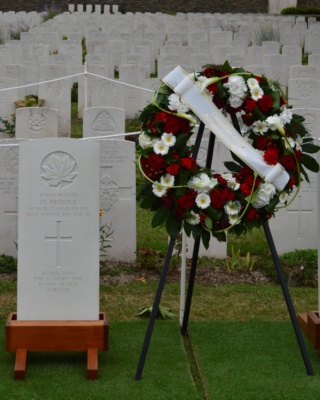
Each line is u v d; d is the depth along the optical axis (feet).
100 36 87.45
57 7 139.03
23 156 23.03
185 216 22.47
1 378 22.38
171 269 32.30
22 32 94.73
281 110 23.29
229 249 35.63
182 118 22.74
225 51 78.43
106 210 33.68
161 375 22.65
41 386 21.85
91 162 23.11
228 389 21.79
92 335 22.80
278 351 24.50
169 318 27.43
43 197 23.06
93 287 23.25
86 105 54.85
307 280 31.27
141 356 22.45
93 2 141.59
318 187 24.56
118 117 42.55
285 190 23.15
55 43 88.74
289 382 22.24
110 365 23.32
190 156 23.17
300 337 22.98
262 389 21.79
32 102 54.80
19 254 23.11
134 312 27.99
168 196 22.56
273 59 70.44
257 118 23.07
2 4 140.05
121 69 63.72
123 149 33.55
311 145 23.85
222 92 23.07
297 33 90.07
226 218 22.68
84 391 21.56
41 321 22.97
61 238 23.15
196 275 31.96
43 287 23.17
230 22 106.83
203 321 27.09
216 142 34.42
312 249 34.71
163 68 70.69
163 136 22.54
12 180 33.53
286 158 22.91
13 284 30.50
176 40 89.92
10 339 22.68
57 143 22.98
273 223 34.96
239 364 23.48
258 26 101.55
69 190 23.07
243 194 22.63
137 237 37.04
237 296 29.71
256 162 22.57
